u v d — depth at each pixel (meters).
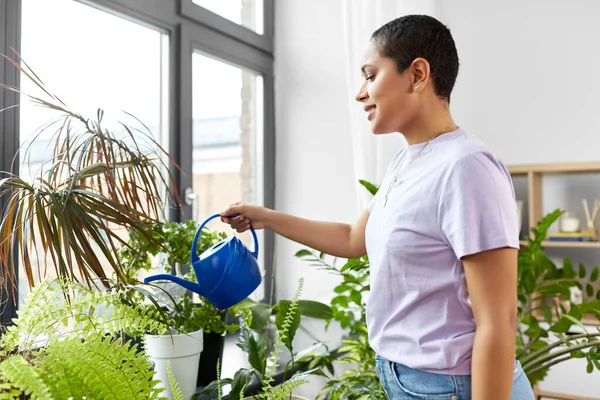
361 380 1.68
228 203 2.42
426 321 1.01
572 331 2.20
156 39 2.09
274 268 2.54
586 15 2.37
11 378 0.68
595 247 2.45
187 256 1.50
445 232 0.95
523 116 2.47
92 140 1.18
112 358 0.81
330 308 1.88
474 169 0.94
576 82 2.39
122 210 1.11
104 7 1.82
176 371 1.41
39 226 1.05
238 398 1.44
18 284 1.51
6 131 1.52
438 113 1.07
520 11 2.47
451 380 0.98
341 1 2.46
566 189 2.52
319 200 2.52
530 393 1.06
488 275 0.91
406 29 1.03
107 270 1.67
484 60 2.53
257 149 2.61
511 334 0.89
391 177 1.15
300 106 2.56
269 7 2.60
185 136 2.13
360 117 2.20
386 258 1.05
